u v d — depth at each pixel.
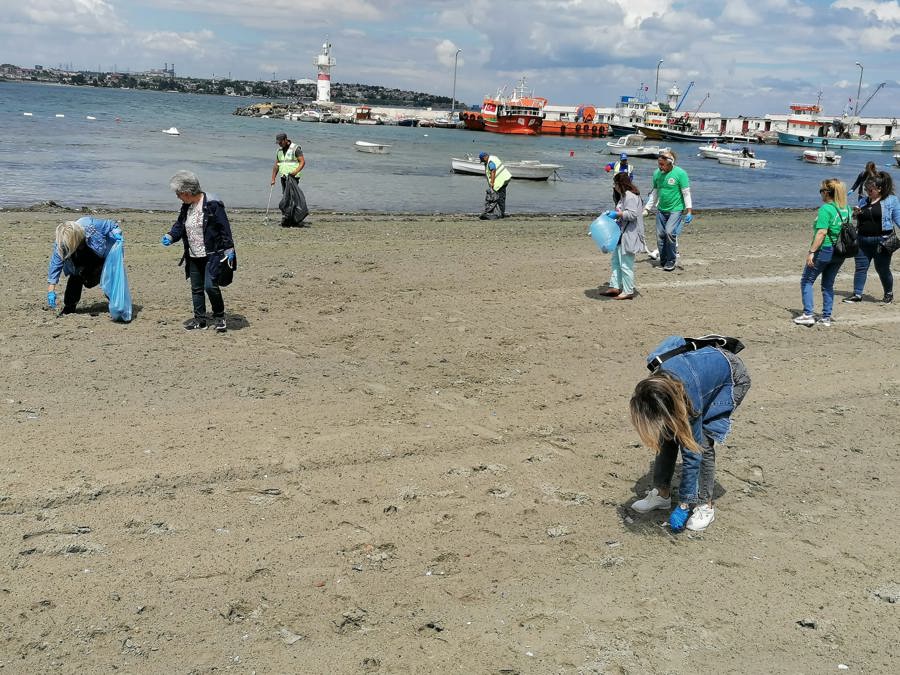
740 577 4.33
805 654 3.70
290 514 4.71
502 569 4.28
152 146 39.47
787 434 6.34
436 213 21.50
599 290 10.95
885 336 9.29
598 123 111.31
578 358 7.97
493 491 5.15
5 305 8.64
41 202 18.27
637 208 10.20
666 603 4.05
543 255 13.65
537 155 57.09
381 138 72.25
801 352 8.53
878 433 6.43
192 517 4.60
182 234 7.88
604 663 3.57
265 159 35.16
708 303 10.55
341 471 5.29
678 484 5.38
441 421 6.20
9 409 5.88
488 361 7.74
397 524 4.68
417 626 3.77
